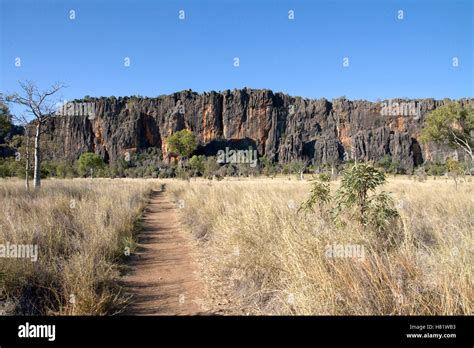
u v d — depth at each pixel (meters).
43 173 40.88
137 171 95.56
